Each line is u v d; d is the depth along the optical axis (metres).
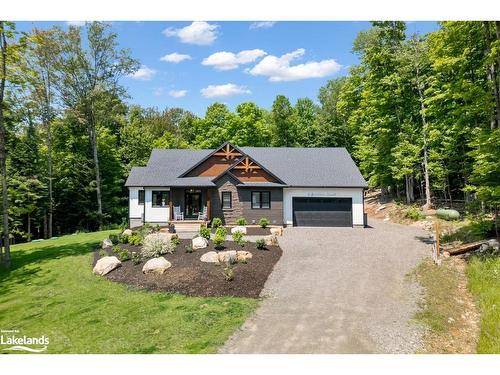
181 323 10.07
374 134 35.03
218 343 8.88
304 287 12.70
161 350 8.73
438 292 11.96
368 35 33.47
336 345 8.65
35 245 23.12
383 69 31.22
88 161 34.72
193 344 8.90
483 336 8.94
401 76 29.30
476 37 17.31
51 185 32.16
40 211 31.33
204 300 11.67
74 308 11.75
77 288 13.70
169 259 15.67
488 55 14.62
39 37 19.59
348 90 39.28
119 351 8.80
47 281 14.97
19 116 24.86
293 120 51.78
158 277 13.77
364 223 26.48
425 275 13.66
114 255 17.47
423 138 27.98
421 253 16.91
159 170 29.11
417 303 11.16
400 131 30.95
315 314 10.45
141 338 9.39
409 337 9.04
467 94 16.02
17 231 25.36
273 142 51.62
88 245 21.17
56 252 19.92
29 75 20.92
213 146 49.66
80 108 31.69
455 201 30.38
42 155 34.28
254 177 27.05
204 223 25.70
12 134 27.14
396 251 17.44
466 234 18.53
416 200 33.31
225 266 14.45
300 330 9.45
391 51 30.89
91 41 31.08
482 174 15.13
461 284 12.68
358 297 11.74
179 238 20.42
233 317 10.30
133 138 45.88
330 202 26.75
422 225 24.50
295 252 17.39
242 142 49.16
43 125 32.53
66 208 34.53
